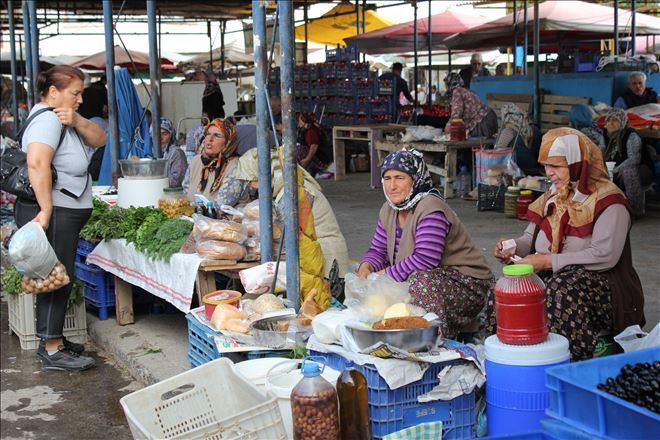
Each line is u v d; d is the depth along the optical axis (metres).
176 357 5.30
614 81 11.81
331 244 5.01
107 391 5.17
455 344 3.49
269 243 4.64
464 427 3.39
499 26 17.53
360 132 13.45
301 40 22.33
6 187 5.03
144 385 5.16
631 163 9.08
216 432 2.98
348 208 10.81
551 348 3.10
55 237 5.16
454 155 11.20
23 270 4.94
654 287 6.14
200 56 26.73
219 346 3.92
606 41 19.28
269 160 4.61
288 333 3.90
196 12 21.27
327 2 20.14
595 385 2.84
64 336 5.82
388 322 3.32
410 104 16.81
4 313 7.32
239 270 4.78
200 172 6.05
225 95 15.79
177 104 14.77
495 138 11.44
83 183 5.23
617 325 3.80
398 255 4.23
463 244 4.16
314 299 4.37
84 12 21.45
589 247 3.83
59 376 5.48
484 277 4.16
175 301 4.76
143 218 5.62
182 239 4.99
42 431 4.62
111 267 5.80
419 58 29.05
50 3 19.59
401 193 4.13
